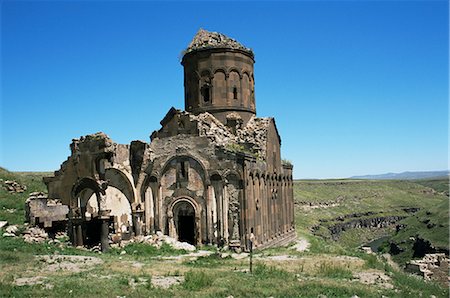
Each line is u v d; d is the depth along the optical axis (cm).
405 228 7438
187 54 4066
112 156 2970
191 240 3528
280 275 1997
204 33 4191
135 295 1481
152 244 3036
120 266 2147
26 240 2633
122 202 3247
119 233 3166
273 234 3744
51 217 2898
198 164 3294
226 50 3947
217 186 3231
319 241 4612
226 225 3170
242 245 3117
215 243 3192
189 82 4072
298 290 1670
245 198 3138
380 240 9144
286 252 3073
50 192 3144
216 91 3931
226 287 1695
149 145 3422
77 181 3014
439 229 6028
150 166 3353
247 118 3991
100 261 2306
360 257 2961
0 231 2656
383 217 11712
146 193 3356
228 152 3209
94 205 3169
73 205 3020
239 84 3981
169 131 3428
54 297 1428
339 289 1695
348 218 10750
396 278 2178
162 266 2195
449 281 3048
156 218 3347
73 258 2342
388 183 16725
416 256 6006
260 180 3475
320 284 1767
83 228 3002
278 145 4109
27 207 2905
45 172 6419
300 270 2177
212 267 2245
